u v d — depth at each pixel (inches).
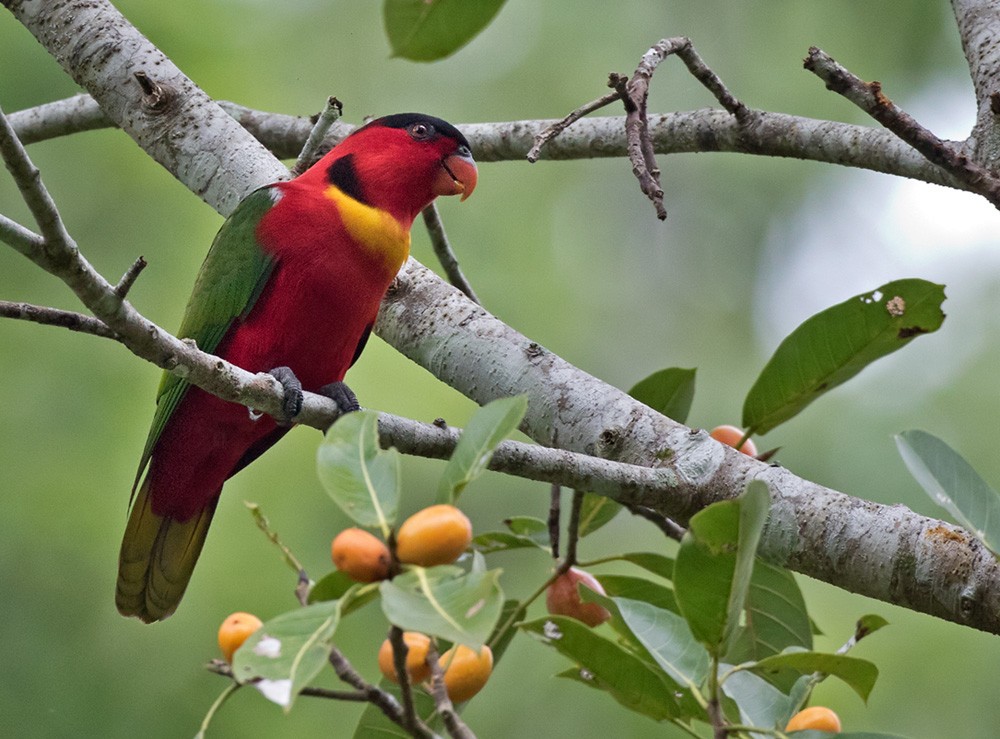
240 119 377.4
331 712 418.9
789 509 242.7
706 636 188.5
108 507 423.5
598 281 688.4
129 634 414.3
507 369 277.1
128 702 405.4
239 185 313.6
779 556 242.8
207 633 416.8
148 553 324.8
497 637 230.5
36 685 400.8
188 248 479.8
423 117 334.3
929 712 423.2
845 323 263.7
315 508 450.0
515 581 537.6
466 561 254.2
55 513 421.1
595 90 674.8
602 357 679.1
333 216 303.7
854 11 652.1
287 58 612.4
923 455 213.3
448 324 289.1
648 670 209.5
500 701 450.6
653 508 249.4
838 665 198.8
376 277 303.9
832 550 238.7
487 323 286.2
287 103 577.0
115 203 484.7
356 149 327.9
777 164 723.4
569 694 447.2
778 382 272.2
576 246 682.2
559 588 243.4
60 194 484.1
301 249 301.0
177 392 302.8
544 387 272.8
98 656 410.3
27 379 442.6
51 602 411.5
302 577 193.8
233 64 509.4
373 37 652.1
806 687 215.6
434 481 540.4
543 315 622.2
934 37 632.4
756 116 298.5
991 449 562.3
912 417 573.3
